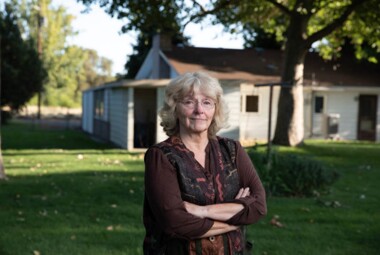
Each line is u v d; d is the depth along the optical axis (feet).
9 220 21.71
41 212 23.43
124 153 54.19
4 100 110.93
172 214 7.89
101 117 79.66
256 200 8.48
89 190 29.32
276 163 29.09
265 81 74.43
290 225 21.56
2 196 27.22
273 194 28.63
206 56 83.61
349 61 88.53
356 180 35.78
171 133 8.82
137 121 71.26
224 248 8.16
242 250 8.51
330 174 29.60
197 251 8.06
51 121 140.46
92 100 89.30
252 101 75.10
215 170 8.47
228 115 8.96
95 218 22.39
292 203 26.37
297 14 61.26
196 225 7.93
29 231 19.98
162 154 8.23
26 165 41.93
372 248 18.31
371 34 66.90
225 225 8.14
